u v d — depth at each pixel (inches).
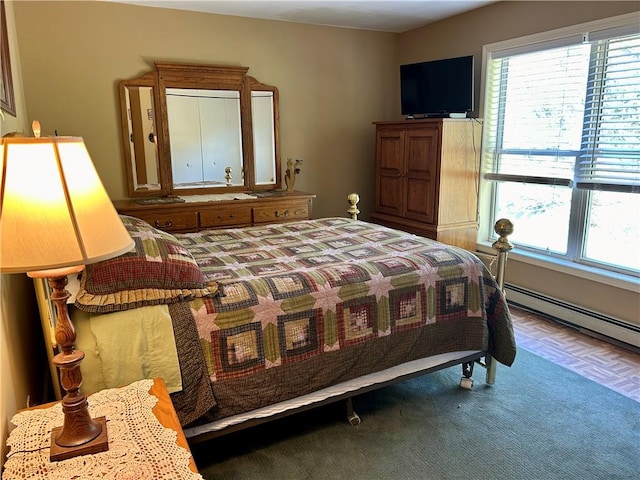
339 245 100.3
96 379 60.7
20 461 42.1
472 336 90.6
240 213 149.7
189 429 67.7
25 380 69.5
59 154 39.2
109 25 140.8
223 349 68.3
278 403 73.8
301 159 178.2
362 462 75.0
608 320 121.8
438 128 144.6
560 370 105.6
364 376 81.8
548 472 72.7
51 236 37.8
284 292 74.2
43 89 135.9
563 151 133.0
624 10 113.0
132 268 65.4
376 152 173.2
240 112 162.4
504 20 144.4
